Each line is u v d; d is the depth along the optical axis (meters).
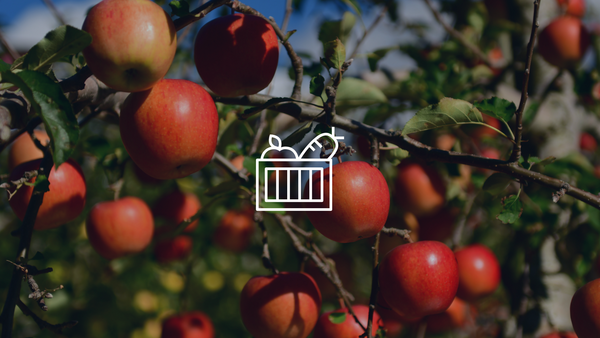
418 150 0.75
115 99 0.83
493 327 1.28
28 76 0.65
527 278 1.00
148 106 0.72
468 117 0.74
